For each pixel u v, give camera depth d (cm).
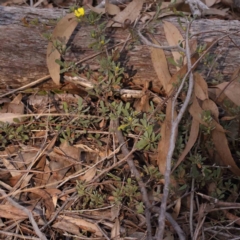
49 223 105
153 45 106
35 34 117
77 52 117
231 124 111
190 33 113
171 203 106
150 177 107
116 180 108
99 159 113
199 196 109
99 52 116
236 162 114
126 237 104
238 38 118
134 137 114
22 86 121
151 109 112
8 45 117
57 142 116
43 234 102
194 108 106
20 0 148
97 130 116
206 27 120
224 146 107
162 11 117
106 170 108
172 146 93
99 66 118
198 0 140
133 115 111
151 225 104
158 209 102
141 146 106
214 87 115
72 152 114
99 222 106
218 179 107
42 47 117
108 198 108
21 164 113
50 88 121
